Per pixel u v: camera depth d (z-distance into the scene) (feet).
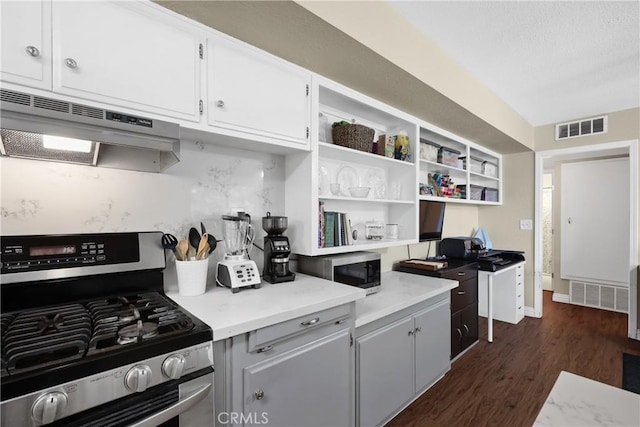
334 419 4.74
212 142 5.35
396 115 7.95
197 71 4.34
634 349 9.77
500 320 12.52
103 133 3.51
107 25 3.59
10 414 2.28
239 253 5.40
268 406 3.89
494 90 9.34
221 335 3.41
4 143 3.51
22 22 3.09
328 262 6.10
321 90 6.33
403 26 5.89
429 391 7.38
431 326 7.27
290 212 6.39
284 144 5.44
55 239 3.87
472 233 14.15
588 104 10.50
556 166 15.70
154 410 2.94
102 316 3.58
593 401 2.84
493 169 13.51
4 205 3.70
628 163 13.62
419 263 9.27
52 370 2.44
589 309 14.21
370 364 5.56
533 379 7.93
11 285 3.59
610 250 14.06
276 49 5.15
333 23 4.52
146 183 4.77
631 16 5.85
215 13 4.20
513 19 5.98
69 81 3.34
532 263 13.07
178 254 4.74
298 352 4.24
